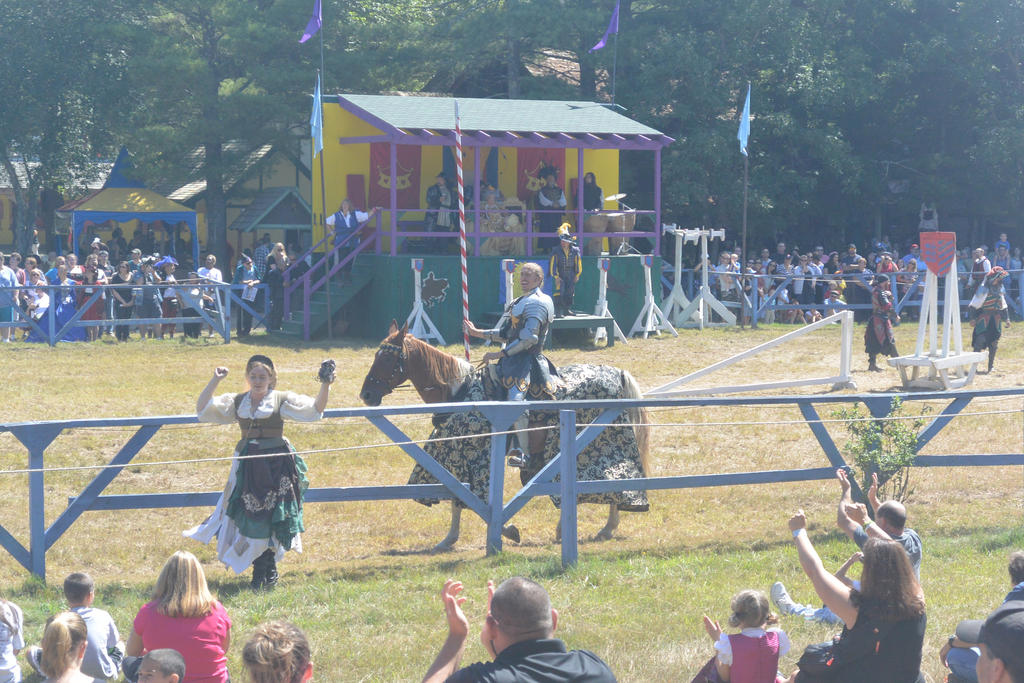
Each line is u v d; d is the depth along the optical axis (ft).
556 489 32.91
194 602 19.13
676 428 52.70
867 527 21.17
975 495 41.39
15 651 21.49
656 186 90.27
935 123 124.16
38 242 146.20
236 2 114.11
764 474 34.73
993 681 12.71
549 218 92.79
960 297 101.60
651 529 37.93
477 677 13.50
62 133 130.11
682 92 115.34
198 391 59.77
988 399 57.31
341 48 121.29
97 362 68.90
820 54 113.91
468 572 30.68
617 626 25.90
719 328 90.38
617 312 87.04
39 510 29.40
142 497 30.01
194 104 113.70
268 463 28.43
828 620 23.16
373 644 24.70
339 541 36.19
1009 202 120.16
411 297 82.64
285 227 130.21
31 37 124.88
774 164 117.08
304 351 75.72
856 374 68.03
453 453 33.73
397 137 81.25
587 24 108.78
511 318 34.40
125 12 128.36
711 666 18.80
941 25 119.03
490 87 127.13
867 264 108.17
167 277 81.71
